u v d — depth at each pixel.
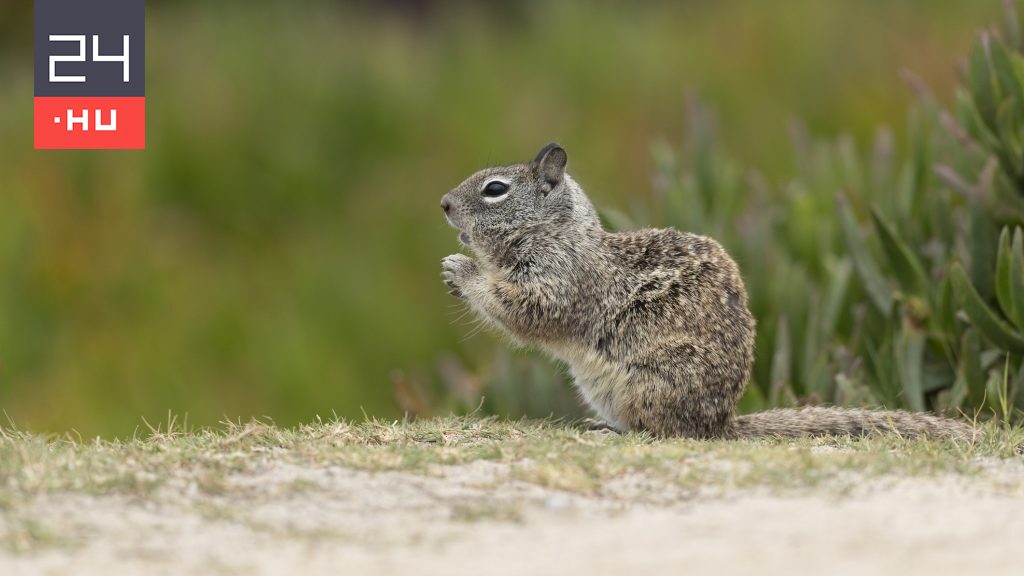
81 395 22.44
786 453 10.45
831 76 28.83
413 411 16.61
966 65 16.78
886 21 29.67
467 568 7.86
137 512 8.81
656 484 9.69
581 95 29.56
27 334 23.45
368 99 28.72
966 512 8.87
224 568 7.84
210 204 26.84
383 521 8.87
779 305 15.67
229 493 9.32
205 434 11.29
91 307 24.30
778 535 8.45
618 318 12.73
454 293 13.76
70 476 9.34
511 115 28.89
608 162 27.67
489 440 11.28
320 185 27.52
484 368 18.03
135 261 24.98
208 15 31.61
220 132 27.44
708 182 19.03
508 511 9.03
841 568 7.76
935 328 15.03
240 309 24.33
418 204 26.88
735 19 30.97
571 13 31.84
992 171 14.66
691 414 12.31
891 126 27.33
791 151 27.28
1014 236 14.25
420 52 31.80
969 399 13.99
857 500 9.26
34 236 24.89
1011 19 16.58
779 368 14.80
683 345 12.35
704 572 7.73
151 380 22.80
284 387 22.81
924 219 17.02
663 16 32.44
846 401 14.12
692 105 19.28
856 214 18.53
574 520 8.92
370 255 25.94
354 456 10.16
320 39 30.81
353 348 24.06
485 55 30.64
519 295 13.16
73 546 8.12
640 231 13.22
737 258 16.41
